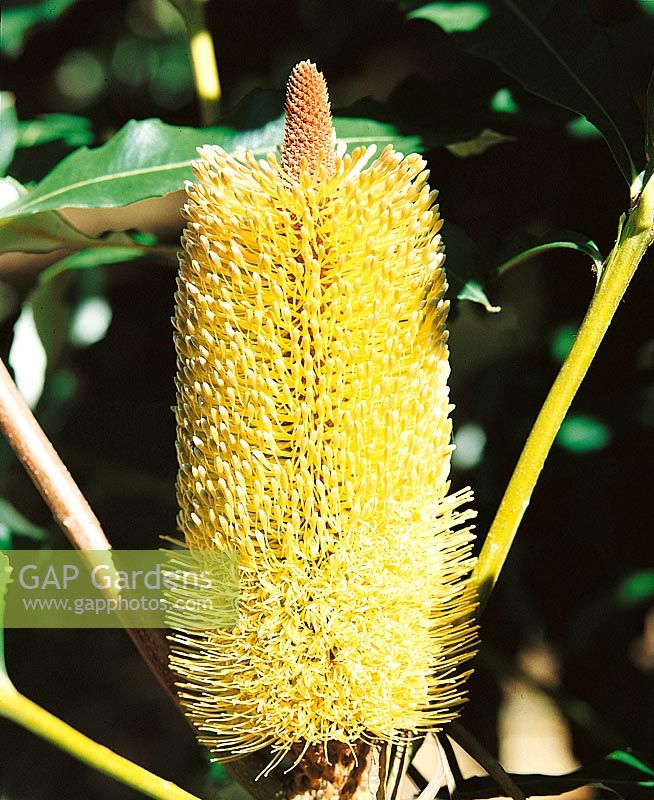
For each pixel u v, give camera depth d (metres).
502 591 0.77
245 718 0.57
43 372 0.79
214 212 0.55
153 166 0.64
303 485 0.55
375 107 0.69
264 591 0.56
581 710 0.75
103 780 1.09
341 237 0.55
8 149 0.71
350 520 0.55
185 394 0.56
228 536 0.55
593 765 0.64
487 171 0.76
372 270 0.55
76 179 0.63
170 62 1.28
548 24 0.65
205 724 0.56
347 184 0.55
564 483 0.75
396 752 0.58
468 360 0.80
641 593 0.74
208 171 0.55
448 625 0.57
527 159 0.75
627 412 0.74
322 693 0.56
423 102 0.69
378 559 0.56
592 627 0.76
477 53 0.65
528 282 0.76
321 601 0.56
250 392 0.55
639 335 0.74
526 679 0.76
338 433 0.55
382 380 0.55
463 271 0.66
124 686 1.20
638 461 0.75
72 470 0.82
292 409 0.55
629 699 0.77
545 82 0.64
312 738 0.56
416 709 0.56
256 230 0.54
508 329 0.77
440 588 0.56
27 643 1.03
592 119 0.64
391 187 0.55
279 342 0.55
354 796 0.58
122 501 0.82
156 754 1.17
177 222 1.14
